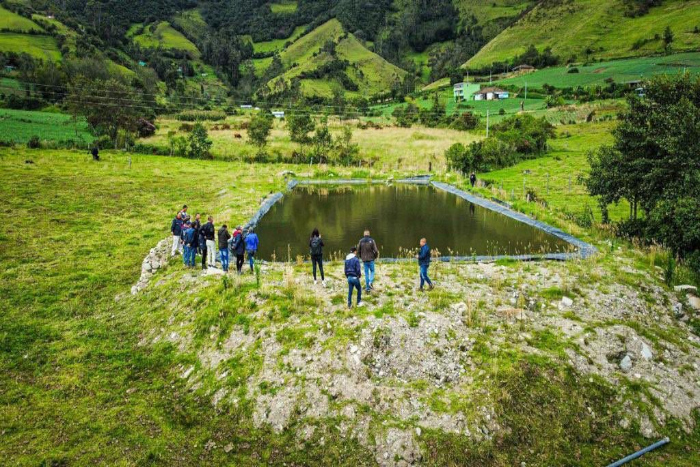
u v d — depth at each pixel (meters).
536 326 13.69
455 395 10.89
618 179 21.73
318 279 16.88
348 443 9.94
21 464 9.28
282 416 10.59
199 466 9.60
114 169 44.22
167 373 12.66
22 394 11.52
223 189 36.69
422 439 9.86
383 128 83.25
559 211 29.06
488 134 67.94
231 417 10.84
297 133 60.53
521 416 10.46
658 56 124.31
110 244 22.39
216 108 121.25
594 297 15.63
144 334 14.59
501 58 178.88
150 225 26.02
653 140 20.31
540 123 62.25
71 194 32.03
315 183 46.31
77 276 18.50
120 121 61.97
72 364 12.87
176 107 111.69
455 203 35.69
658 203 20.84
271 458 9.77
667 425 10.96
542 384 11.13
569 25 184.12
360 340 12.23
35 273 18.41
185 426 10.70
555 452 9.98
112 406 11.27
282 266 19.14
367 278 15.16
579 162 50.88
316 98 148.75
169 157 56.94
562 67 142.00
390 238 24.81
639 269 18.30
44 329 14.55
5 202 28.25
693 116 19.03
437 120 95.69
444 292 15.64
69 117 80.50
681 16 148.25
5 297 16.27
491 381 11.06
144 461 9.63
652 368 12.41
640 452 10.10
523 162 54.16
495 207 32.53
